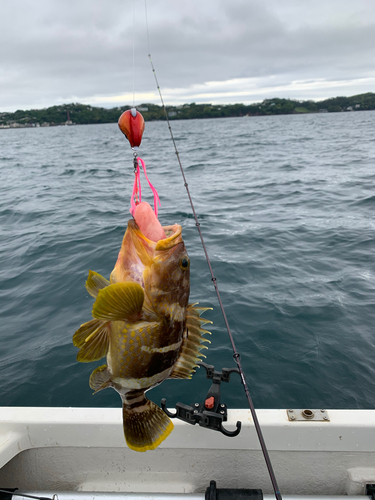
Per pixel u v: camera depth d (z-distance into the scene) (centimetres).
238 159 732
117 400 122
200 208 356
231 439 71
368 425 70
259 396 122
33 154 1021
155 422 46
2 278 209
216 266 217
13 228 306
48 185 500
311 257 228
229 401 121
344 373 131
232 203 374
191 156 818
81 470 75
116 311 39
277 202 371
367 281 195
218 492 69
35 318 169
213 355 142
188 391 125
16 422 73
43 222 319
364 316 164
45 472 75
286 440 71
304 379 129
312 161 652
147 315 42
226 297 181
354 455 72
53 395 125
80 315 169
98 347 43
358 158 664
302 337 150
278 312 167
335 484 73
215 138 1371
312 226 288
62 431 73
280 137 1277
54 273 212
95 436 73
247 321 162
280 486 73
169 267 42
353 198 371
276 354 141
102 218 324
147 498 68
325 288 189
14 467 75
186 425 71
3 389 127
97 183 509
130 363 42
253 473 73
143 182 507
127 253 43
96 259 228
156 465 74
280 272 208
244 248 245
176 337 44
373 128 1655
